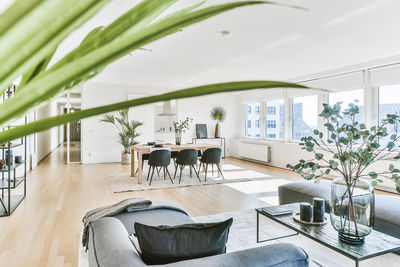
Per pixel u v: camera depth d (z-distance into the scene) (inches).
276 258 50.7
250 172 275.7
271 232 125.9
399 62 196.1
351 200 81.0
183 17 9.4
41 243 112.8
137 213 97.4
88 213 102.4
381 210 106.7
